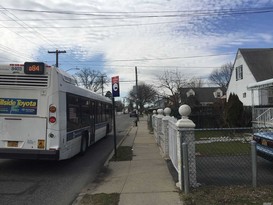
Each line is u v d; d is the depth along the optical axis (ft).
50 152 31.71
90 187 26.76
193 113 86.89
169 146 36.65
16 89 32.24
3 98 32.30
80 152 42.73
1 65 32.27
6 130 32.17
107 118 71.15
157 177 28.55
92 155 45.29
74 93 38.32
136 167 33.78
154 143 56.85
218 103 87.92
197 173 27.45
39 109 32.09
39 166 36.19
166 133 39.06
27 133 32.04
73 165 37.19
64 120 33.83
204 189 22.31
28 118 32.07
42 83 32.22
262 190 21.90
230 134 66.74
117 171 32.32
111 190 25.04
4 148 31.91
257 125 67.82
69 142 36.04
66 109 34.71
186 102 144.87
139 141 61.00
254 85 68.33
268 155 28.37
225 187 22.80
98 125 57.93
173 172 30.30
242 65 111.34
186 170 21.84
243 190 21.97
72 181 29.19
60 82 33.01
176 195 22.41
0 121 32.19
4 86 32.30
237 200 19.89
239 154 36.58
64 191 25.63
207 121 84.79
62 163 38.42
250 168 29.43
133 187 25.48
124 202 21.38
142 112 322.34
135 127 114.62
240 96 113.19
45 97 32.17
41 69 32.07
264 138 29.22
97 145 57.57
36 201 22.89
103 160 40.88
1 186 27.17
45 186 27.30
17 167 35.27
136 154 42.91
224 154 37.24
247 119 72.38
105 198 22.54
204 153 38.65
